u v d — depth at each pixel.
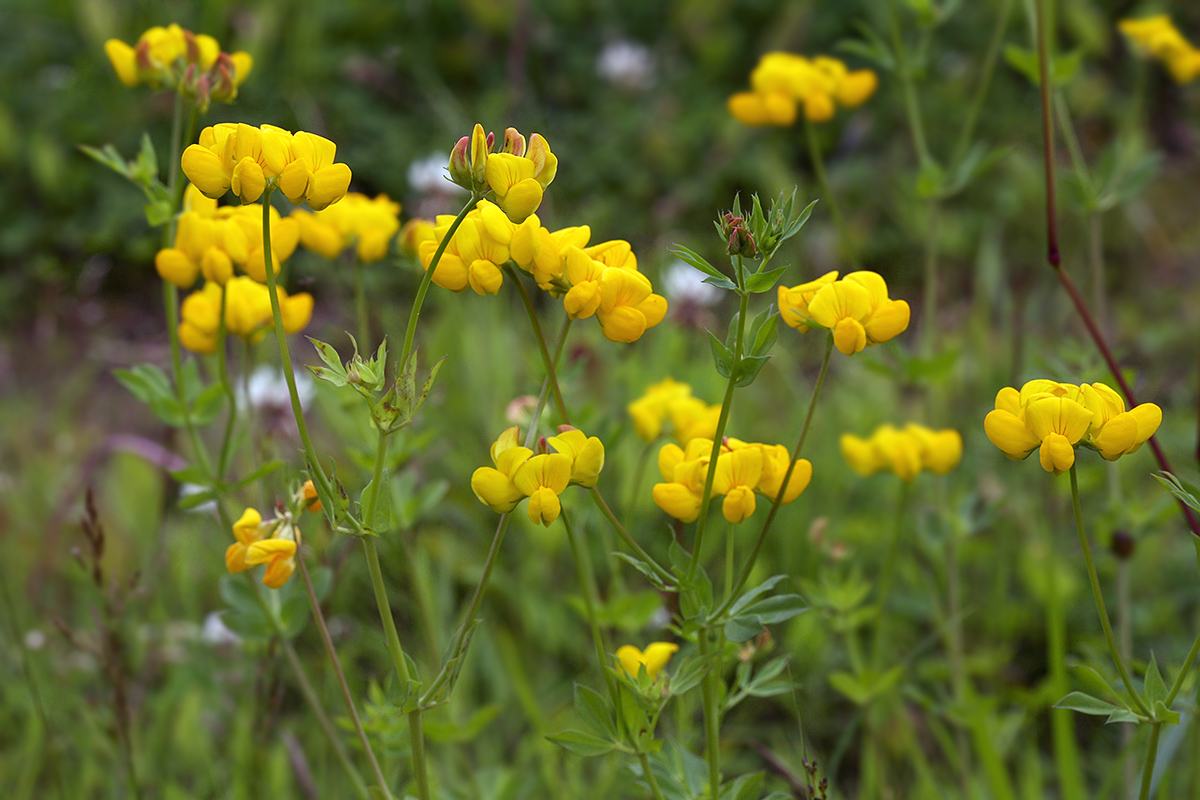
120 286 1.43
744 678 0.73
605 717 0.72
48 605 1.00
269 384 0.92
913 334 1.46
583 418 0.80
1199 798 0.80
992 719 0.86
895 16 0.93
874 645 0.83
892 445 0.82
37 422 1.28
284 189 0.70
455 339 1.13
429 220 1.09
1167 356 1.31
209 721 0.89
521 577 0.97
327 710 0.83
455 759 0.83
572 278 0.70
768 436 1.19
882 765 0.82
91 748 0.85
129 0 1.60
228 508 0.82
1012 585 1.02
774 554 1.02
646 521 1.00
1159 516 0.83
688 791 0.73
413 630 0.90
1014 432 0.70
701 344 1.28
